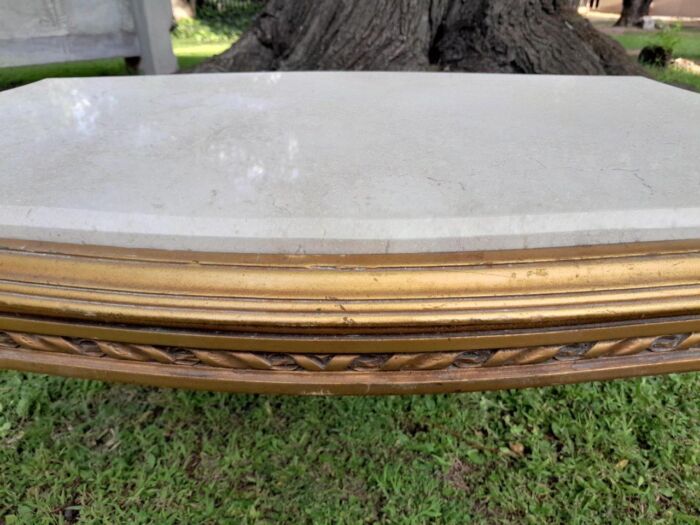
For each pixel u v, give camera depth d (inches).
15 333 29.9
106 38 150.3
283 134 40.3
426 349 28.4
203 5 383.2
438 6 118.9
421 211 28.6
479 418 58.5
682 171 33.9
